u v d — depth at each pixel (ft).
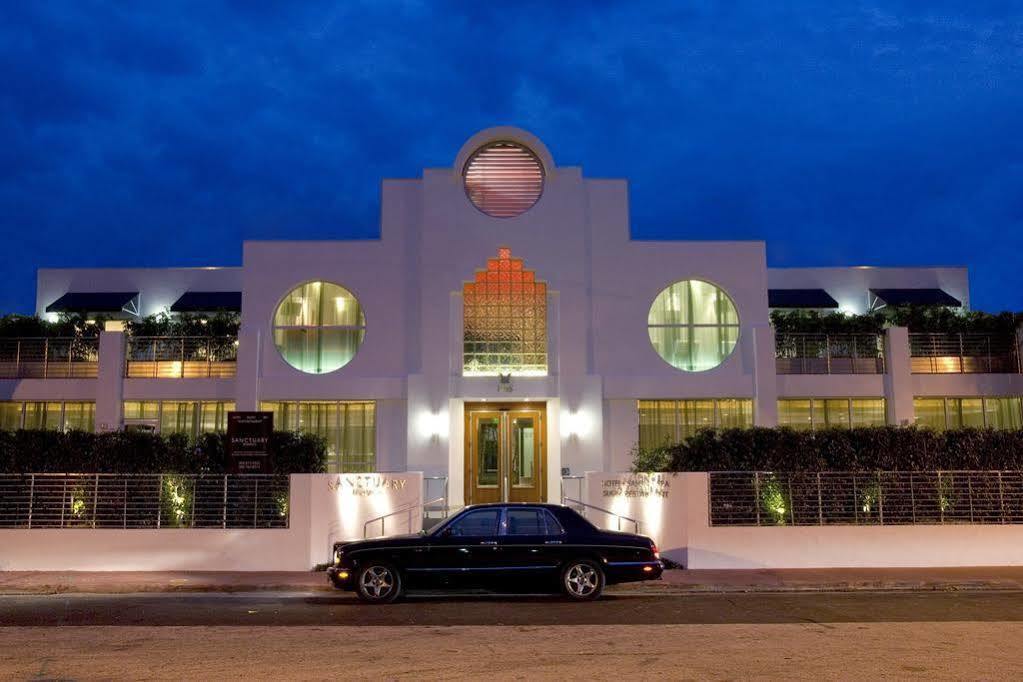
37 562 51.37
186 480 52.49
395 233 73.72
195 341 76.13
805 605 40.42
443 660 28.19
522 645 30.66
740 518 53.11
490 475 71.00
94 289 105.29
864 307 106.52
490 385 70.03
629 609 39.17
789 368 75.82
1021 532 53.36
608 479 54.49
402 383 71.46
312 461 57.31
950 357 77.92
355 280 73.15
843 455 55.47
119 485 52.34
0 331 78.89
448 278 71.51
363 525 52.85
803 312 84.48
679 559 52.60
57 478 52.39
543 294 71.77
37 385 75.41
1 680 25.61
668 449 59.52
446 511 67.41
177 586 46.06
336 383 71.67
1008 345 78.74
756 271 74.23
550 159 72.59
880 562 52.75
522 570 41.29
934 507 53.78
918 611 38.52
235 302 102.32
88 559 51.47
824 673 26.35
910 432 56.95
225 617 37.04
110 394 73.41
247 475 52.54
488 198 73.00
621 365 72.28
